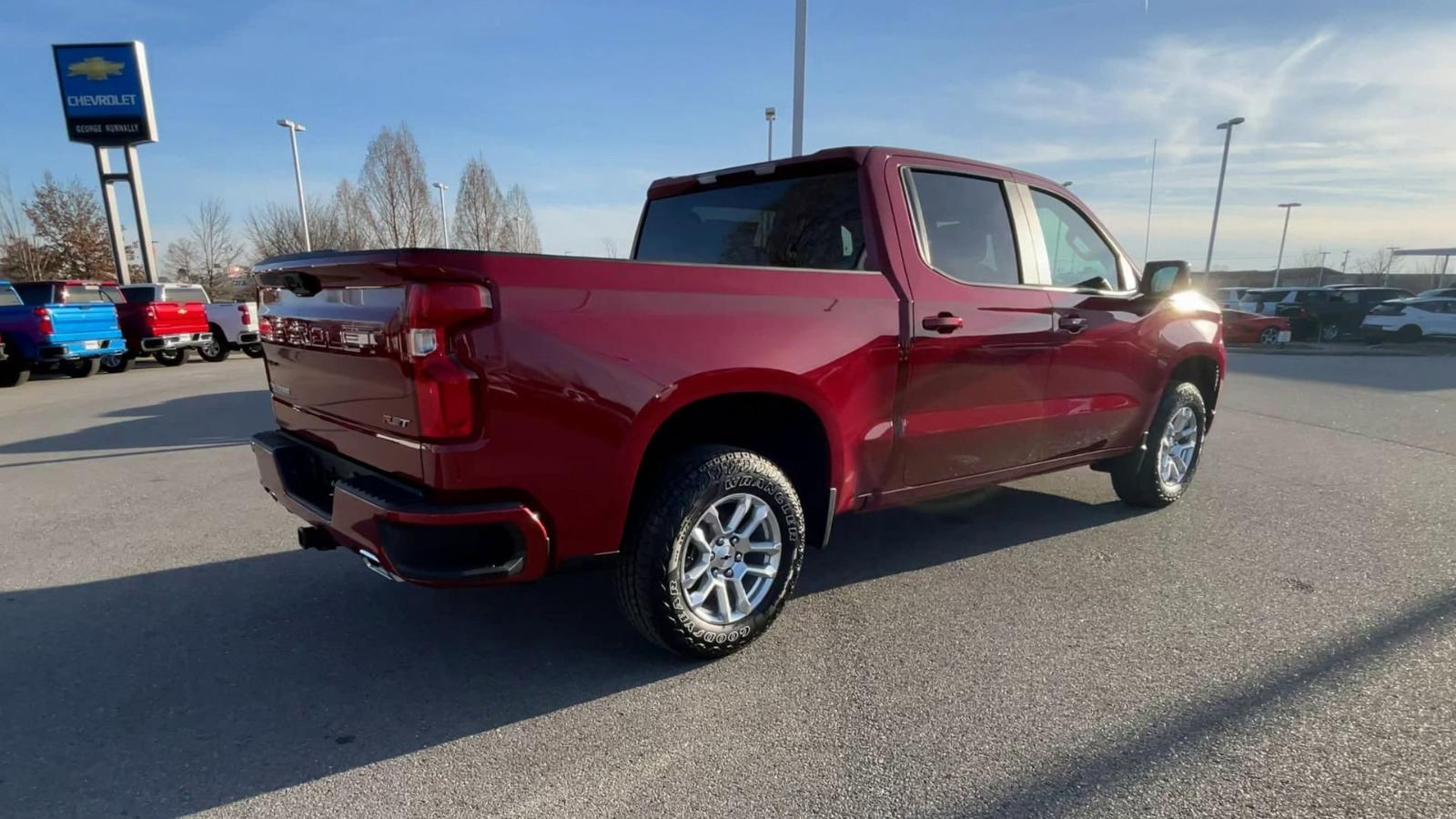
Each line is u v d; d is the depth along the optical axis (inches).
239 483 245.3
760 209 157.6
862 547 178.7
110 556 176.2
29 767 98.0
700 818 87.7
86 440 324.5
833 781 94.0
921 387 139.8
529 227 1581.0
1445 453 284.7
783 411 130.6
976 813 88.0
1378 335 1001.5
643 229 185.5
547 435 101.1
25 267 1443.2
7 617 143.3
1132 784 92.6
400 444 102.5
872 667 122.0
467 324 95.7
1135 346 179.8
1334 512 205.2
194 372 653.3
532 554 102.5
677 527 113.7
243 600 150.9
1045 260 164.4
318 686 118.2
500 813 89.1
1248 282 2578.7
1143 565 165.8
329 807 90.5
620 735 104.2
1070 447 172.9
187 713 110.8
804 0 425.1
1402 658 123.0
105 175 1024.2
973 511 207.0
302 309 123.2
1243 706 109.4
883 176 138.6
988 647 128.3
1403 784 92.0
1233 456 279.7
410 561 97.7
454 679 119.9
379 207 1390.3
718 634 121.3
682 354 110.3
